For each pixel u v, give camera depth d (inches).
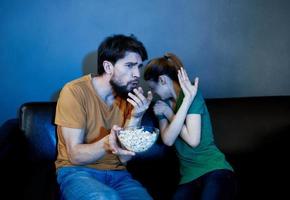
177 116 59.3
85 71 78.5
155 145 68.6
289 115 73.8
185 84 59.1
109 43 57.1
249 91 85.7
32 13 75.1
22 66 76.7
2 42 75.3
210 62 83.0
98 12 76.8
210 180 55.6
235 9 81.7
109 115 59.3
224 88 84.7
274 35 84.2
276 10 83.1
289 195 58.8
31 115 66.4
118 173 59.0
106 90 58.7
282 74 86.0
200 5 80.1
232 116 72.9
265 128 72.9
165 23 79.5
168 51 80.8
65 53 77.4
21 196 55.4
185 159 61.1
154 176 66.7
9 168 57.2
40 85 77.9
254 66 84.8
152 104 70.9
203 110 61.9
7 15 74.5
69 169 56.2
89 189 49.5
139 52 58.0
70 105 55.6
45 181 60.0
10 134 61.6
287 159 72.0
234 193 55.1
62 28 76.4
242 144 72.2
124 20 78.0
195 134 59.3
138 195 53.8
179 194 56.6
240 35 82.9
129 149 49.6
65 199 51.3
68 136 55.3
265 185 62.1
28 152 66.6
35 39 76.1
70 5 75.7
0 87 76.9
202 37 81.6
